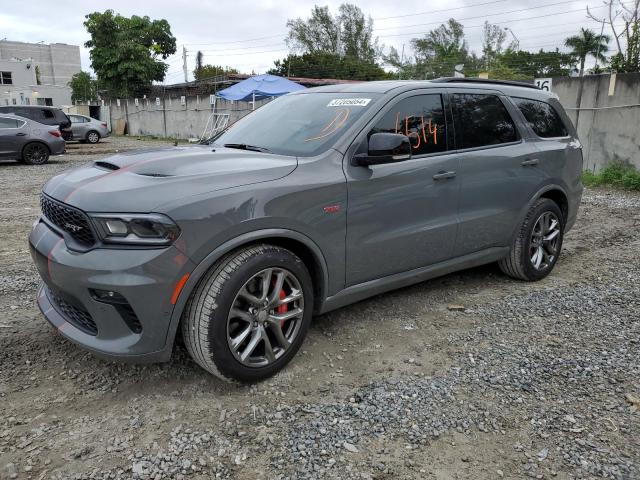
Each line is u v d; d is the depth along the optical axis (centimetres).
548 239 505
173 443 265
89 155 1952
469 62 4897
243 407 296
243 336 303
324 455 257
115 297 276
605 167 1241
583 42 3139
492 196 443
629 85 1177
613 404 301
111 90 4425
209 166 315
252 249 303
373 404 299
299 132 380
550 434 274
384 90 393
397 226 378
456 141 420
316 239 330
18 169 1438
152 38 4647
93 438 268
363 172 353
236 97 2012
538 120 500
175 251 273
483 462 254
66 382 319
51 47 8275
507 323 409
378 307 438
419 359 352
